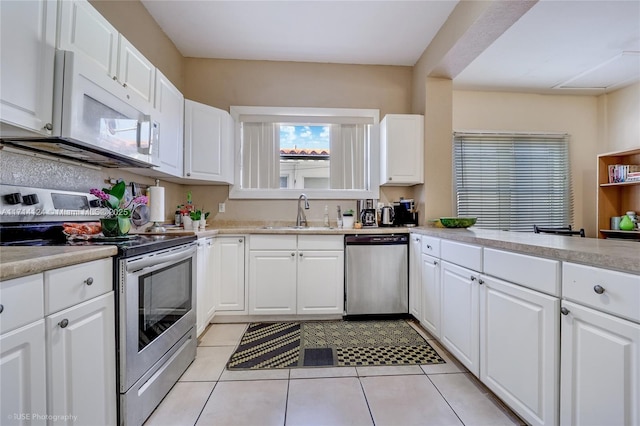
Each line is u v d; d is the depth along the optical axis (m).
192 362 1.88
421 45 2.85
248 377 1.72
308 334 2.33
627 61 3.09
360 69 3.22
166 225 2.73
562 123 3.92
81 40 1.35
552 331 1.10
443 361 1.90
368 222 3.01
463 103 3.82
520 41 2.72
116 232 1.45
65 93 1.22
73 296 0.97
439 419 1.37
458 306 1.77
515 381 1.29
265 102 3.13
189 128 2.56
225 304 2.53
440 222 2.74
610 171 3.49
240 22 2.51
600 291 0.92
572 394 1.02
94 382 1.07
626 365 0.85
